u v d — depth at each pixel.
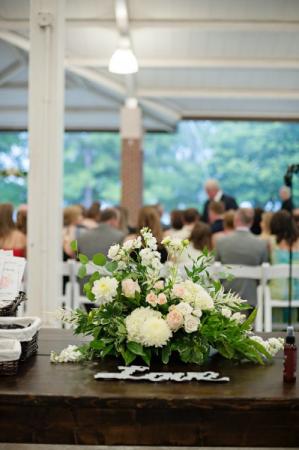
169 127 13.56
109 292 2.95
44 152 5.81
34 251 5.80
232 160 22.23
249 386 2.69
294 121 13.22
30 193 5.81
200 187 22.53
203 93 11.91
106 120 13.51
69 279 6.68
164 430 2.57
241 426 2.57
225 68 10.91
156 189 22.75
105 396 2.55
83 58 10.36
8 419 2.60
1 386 2.66
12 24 8.82
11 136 21.72
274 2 8.38
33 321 3.17
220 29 8.78
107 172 22.47
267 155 22.05
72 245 3.13
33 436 2.60
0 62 11.36
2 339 2.94
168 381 2.74
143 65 10.30
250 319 3.12
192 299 2.96
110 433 2.58
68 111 13.23
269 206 11.79
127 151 12.10
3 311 3.19
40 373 2.85
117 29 8.91
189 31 9.41
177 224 7.56
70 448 3.78
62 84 6.02
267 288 6.02
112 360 3.07
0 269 3.25
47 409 2.58
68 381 2.74
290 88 11.88
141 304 3.04
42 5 5.80
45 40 5.81
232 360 3.08
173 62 10.30
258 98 12.10
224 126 22.33
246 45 9.92
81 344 3.39
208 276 3.25
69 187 22.41
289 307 5.52
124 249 3.07
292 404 2.54
